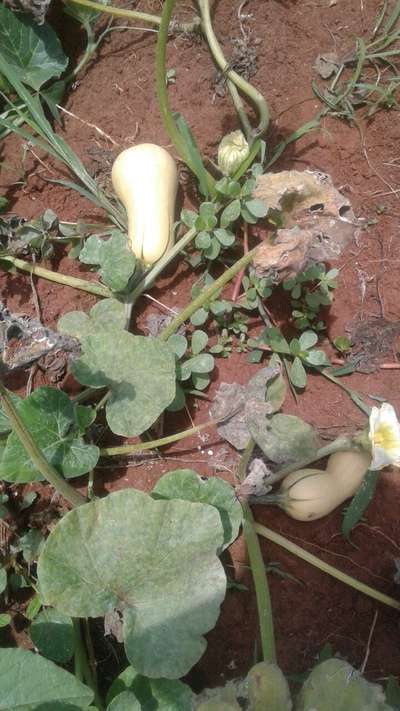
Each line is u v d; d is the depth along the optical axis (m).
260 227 0.81
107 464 0.74
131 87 0.86
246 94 0.84
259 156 0.82
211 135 0.85
